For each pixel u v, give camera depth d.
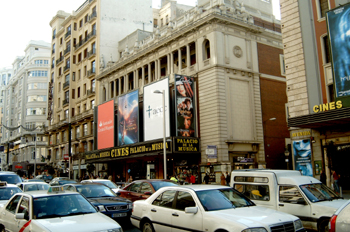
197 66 30.62
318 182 10.29
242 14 31.55
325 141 20.02
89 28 52.88
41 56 76.56
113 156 36.97
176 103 29.00
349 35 17.25
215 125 28.22
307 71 20.59
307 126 19.97
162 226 8.35
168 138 28.30
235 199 8.16
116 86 44.75
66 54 59.59
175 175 30.53
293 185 9.77
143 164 36.53
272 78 33.25
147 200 9.30
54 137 62.31
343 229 5.43
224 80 29.11
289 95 21.53
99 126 42.00
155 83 32.19
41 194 8.21
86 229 6.66
